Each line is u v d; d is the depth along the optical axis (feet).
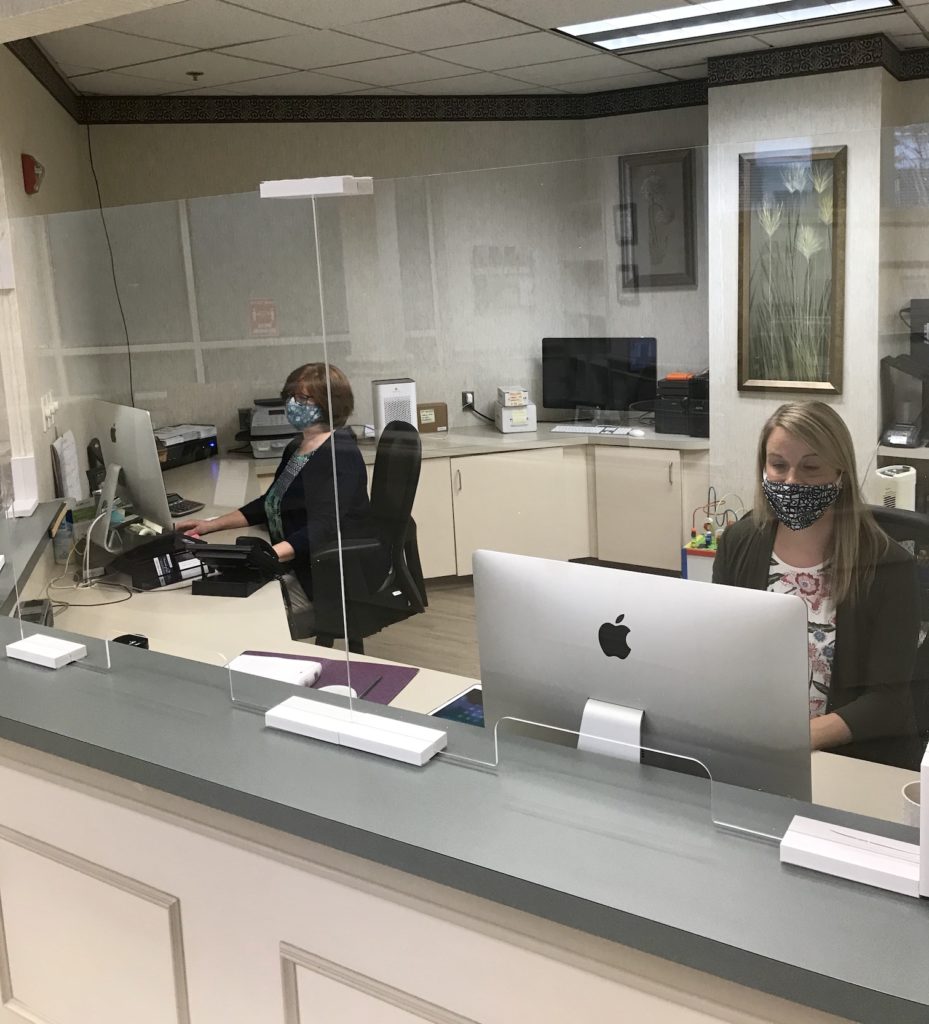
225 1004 4.38
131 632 5.65
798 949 2.79
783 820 3.33
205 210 4.76
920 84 14.03
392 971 3.78
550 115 16.38
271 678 4.60
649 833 3.41
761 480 3.48
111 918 4.69
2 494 7.52
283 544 4.78
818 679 3.56
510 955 3.44
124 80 13.17
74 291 6.04
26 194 9.49
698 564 3.62
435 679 4.19
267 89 14.39
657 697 3.59
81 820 4.67
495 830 3.49
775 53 13.51
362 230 4.00
